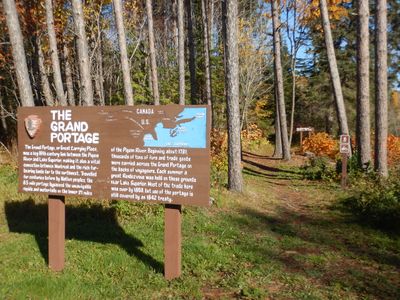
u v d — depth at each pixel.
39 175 5.67
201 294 4.88
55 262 5.67
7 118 20.89
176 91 26.12
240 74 25.00
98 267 5.66
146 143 5.20
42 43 18.88
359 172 13.27
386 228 8.12
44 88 15.97
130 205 8.47
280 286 5.22
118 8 14.12
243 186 10.91
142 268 5.62
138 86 21.06
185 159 5.06
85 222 7.97
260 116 35.28
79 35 10.70
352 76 32.06
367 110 13.66
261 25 24.62
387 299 4.88
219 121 25.97
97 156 5.41
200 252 6.27
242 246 6.75
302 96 36.78
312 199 11.31
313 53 33.59
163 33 33.34
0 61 18.08
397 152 19.64
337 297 4.89
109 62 24.83
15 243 6.70
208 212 8.81
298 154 26.39
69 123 5.50
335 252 6.66
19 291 4.87
